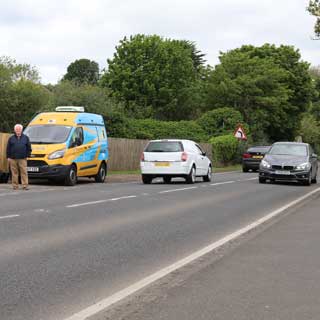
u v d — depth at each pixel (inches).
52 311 229.6
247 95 2274.9
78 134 890.1
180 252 356.8
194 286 272.2
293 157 964.0
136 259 332.8
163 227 454.0
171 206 594.6
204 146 1756.9
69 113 913.5
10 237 386.9
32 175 828.6
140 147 1476.4
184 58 2511.1
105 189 784.9
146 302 244.5
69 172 848.3
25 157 761.6
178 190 792.3
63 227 434.6
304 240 406.0
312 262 328.5
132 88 2395.4
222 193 768.3
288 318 222.4
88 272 297.6
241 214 551.5
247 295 255.9
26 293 255.3
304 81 2672.2
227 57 2333.9
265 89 2313.0
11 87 1321.4
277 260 334.3
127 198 659.4
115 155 1349.7
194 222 488.4
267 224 489.4
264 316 224.7
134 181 1015.6
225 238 410.3
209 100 2324.1
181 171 923.4
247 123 2272.4
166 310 232.4
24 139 761.0
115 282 279.1
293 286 272.4
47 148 837.2
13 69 1405.0
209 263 325.1
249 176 1258.0
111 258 333.1
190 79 2539.4
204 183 973.8
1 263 311.0
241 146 1991.9
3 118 1317.7
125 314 226.8
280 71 2321.6
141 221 481.1
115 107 1721.2
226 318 221.8
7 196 657.6
